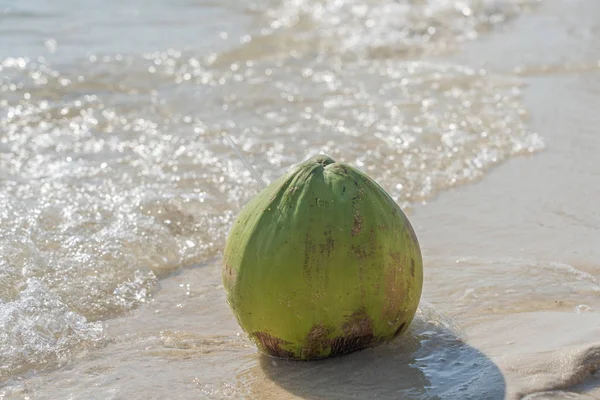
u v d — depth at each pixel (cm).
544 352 530
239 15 1733
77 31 1602
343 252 507
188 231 793
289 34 1584
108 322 627
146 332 610
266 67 1386
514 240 753
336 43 1531
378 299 519
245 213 534
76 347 586
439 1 1780
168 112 1156
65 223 786
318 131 1063
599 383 503
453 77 1298
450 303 623
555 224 788
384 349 549
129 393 517
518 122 1077
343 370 527
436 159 964
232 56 1447
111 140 1041
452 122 1085
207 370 546
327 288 507
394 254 521
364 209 516
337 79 1311
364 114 1130
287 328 518
